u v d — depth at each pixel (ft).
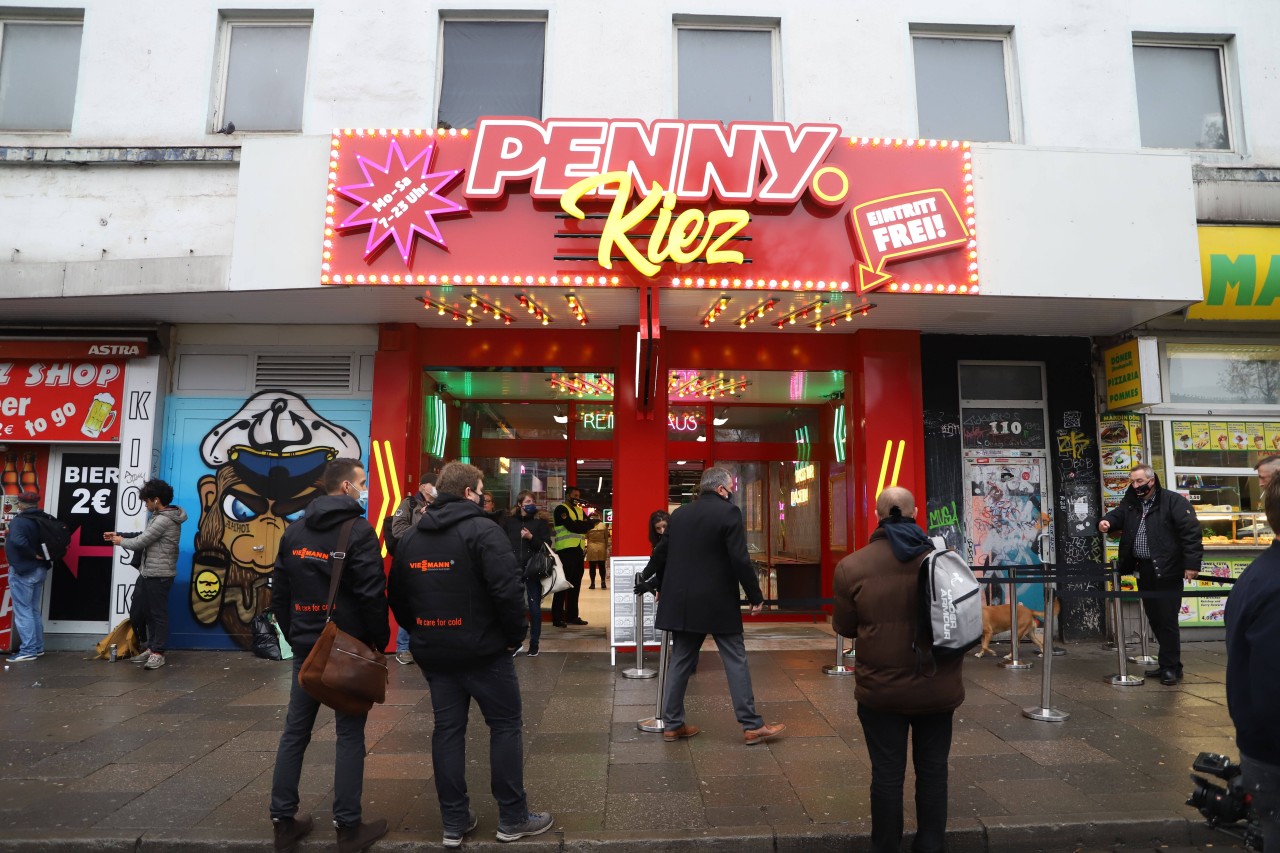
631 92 26.53
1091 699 20.48
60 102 27.25
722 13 27.12
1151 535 22.38
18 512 26.03
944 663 11.05
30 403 27.20
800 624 32.78
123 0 27.02
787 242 23.35
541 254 23.00
